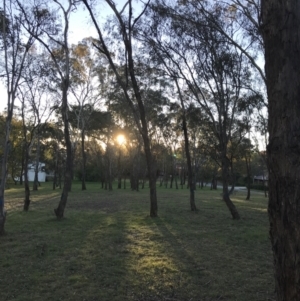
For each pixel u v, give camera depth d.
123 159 55.94
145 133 16.86
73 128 44.56
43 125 27.25
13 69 12.25
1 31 12.47
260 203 28.31
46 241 10.68
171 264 8.13
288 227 2.96
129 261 8.34
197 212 19.41
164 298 6.11
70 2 17.03
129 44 16.05
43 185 59.28
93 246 9.98
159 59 18.92
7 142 12.02
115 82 31.88
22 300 5.88
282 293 3.00
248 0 13.99
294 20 3.11
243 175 70.31
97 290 6.40
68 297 6.05
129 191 42.25
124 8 15.80
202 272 7.57
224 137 17.48
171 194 37.69
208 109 18.00
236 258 8.91
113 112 41.12
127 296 6.16
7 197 30.77
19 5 14.39
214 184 57.06
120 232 12.32
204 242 10.87
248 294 6.33
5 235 11.76
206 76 22.11
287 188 2.98
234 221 15.92
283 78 3.09
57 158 46.75
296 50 3.09
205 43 16.61
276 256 3.06
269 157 3.15
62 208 15.76
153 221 15.30
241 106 18.59
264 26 3.26
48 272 7.45
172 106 21.61
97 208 21.33
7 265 8.00
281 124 3.06
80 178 72.88
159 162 62.75
